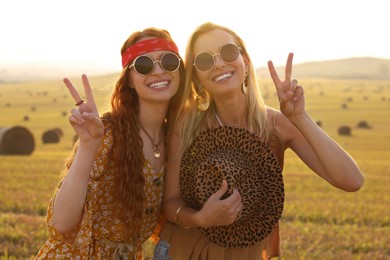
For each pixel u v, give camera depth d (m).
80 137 3.17
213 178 3.43
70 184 3.16
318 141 3.42
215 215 3.32
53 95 109.44
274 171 3.48
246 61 3.70
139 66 3.47
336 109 82.00
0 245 8.31
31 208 12.25
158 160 3.66
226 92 3.54
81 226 3.30
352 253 9.12
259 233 3.57
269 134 3.73
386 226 12.10
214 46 3.51
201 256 3.69
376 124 62.81
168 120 3.73
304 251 8.57
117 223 3.48
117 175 3.42
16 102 92.56
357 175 3.46
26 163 24.66
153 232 3.89
